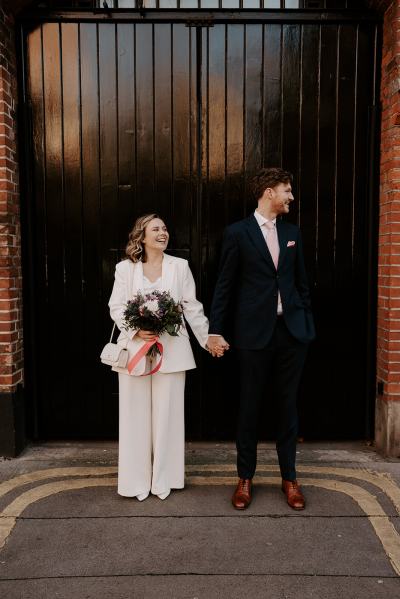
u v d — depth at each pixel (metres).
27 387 3.90
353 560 2.52
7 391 3.62
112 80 3.69
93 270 3.83
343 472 3.42
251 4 3.71
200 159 3.73
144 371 2.92
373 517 2.88
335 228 3.80
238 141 3.72
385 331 3.64
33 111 3.73
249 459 3.01
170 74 3.68
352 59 3.69
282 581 2.38
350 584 2.36
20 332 3.78
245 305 2.95
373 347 3.86
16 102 3.70
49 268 3.84
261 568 2.46
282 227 3.02
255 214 3.02
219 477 3.37
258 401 2.99
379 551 2.59
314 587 2.34
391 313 3.56
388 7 3.50
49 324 3.87
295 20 3.63
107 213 3.79
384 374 3.67
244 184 3.74
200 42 3.65
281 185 2.91
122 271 3.07
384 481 3.29
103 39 3.66
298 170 3.75
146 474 3.10
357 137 3.75
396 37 3.38
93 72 3.68
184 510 2.96
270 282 2.91
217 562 2.50
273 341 2.92
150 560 2.52
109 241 3.80
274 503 3.03
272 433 3.95
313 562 2.51
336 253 3.82
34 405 3.90
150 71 3.67
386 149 3.59
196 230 3.77
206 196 3.75
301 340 2.91
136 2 3.66
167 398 3.04
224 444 3.92
